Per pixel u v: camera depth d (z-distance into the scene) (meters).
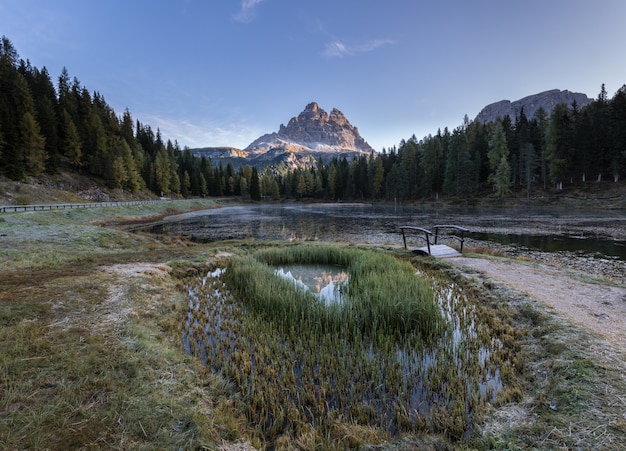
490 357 5.70
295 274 13.48
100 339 5.82
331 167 117.88
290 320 7.59
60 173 62.56
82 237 19.42
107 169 70.38
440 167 75.12
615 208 42.22
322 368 5.54
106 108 98.56
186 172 103.50
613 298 8.08
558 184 56.03
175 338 6.71
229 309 8.90
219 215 57.69
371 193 95.06
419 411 4.46
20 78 65.94
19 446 3.21
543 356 5.40
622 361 4.70
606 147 53.94
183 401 4.35
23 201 44.25
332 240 25.59
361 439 3.85
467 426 4.13
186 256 15.57
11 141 49.47
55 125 68.00
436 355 6.02
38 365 4.73
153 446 3.42
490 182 64.25
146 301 8.63
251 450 3.70
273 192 117.31
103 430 3.56
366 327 7.18
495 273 11.12
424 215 46.97
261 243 21.55
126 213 46.31
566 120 57.12
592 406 3.82
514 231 27.44
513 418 4.01
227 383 5.07
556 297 8.17
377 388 4.89
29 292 7.96
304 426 4.07
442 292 9.64
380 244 19.81
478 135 72.19
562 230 27.14
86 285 9.01
